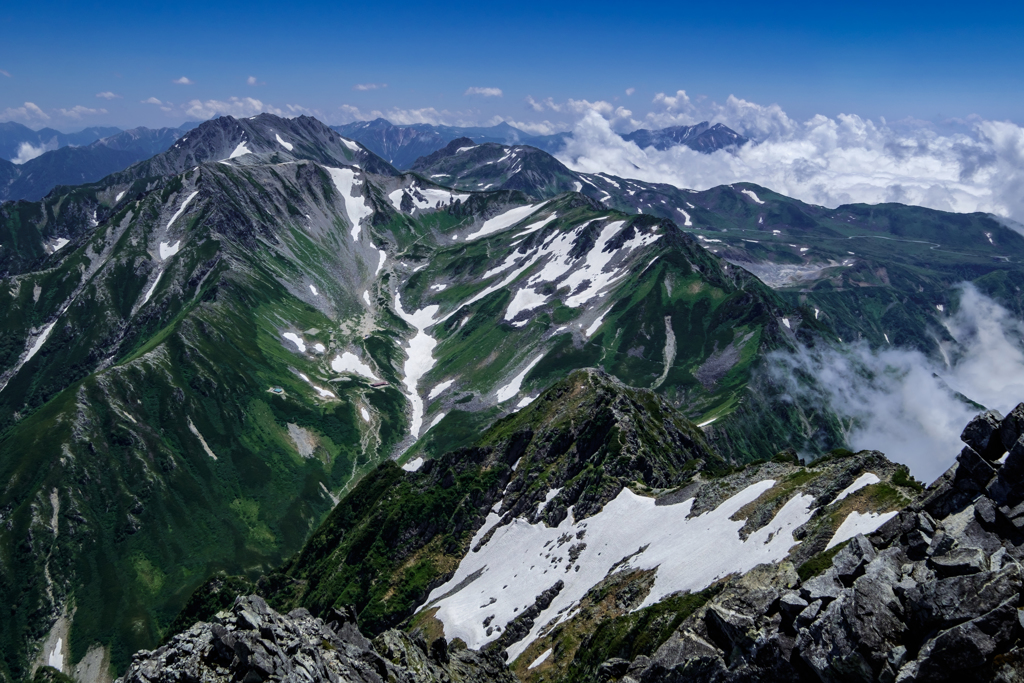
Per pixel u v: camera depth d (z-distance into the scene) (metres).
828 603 36.72
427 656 57.84
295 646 41.31
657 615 62.25
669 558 73.94
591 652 67.19
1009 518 34.38
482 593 106.75
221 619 42.03
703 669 40.41
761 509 67.69
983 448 37.59
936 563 34.00
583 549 96.38
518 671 77.00
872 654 32.94
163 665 38.72
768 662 37.69
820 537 54.00
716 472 99.25
